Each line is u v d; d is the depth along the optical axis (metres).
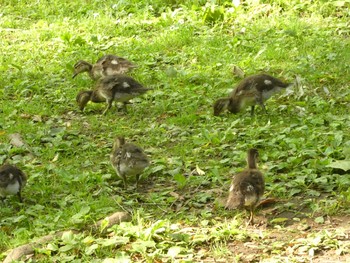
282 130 13.75
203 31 20.23
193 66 17.94
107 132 14.69
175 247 9.64
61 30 21.22
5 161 13.26
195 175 12.34
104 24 21.36
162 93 16.25
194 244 9.91
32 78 18.06
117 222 10.58
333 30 19.30
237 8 20.97
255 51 18.59
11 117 15.58
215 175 11.85
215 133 13.72
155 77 17.50
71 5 23.45
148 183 12.26
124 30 20.95
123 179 12.03
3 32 21.44
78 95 15.87
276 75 17.03
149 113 15.53
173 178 12.29
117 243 9.88
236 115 14.88
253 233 10.12
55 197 11.90
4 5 23.81
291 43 18.81
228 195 10.76
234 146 13.39
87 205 11.30
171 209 11.21
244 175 10.35
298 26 19.58
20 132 14.74
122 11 22.23
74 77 17.94
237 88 14.74
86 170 12.93
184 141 13.85
